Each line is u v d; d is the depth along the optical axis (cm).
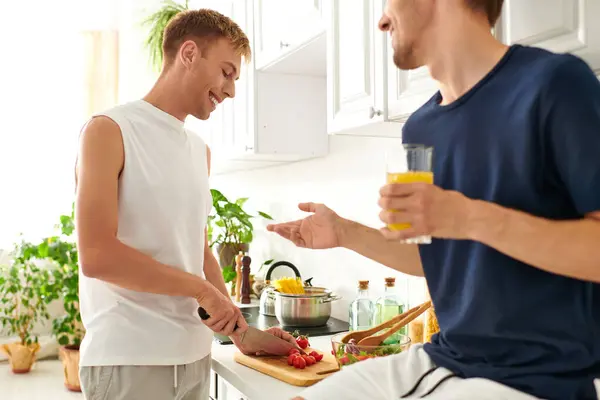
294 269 269
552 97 85
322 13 201
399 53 109
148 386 151
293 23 223
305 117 269
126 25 432
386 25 113
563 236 78
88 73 423
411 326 178
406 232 82
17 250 343
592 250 77
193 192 163
